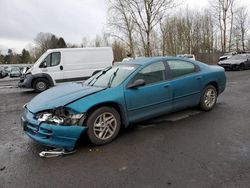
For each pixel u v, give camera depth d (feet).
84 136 14.46
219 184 9.84
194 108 20.81
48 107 13.28
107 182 10.32
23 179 10.78
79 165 11.87
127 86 15.21
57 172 11.30
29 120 13.61
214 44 157.58
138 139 14.79
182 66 18.43
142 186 9.91
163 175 10.64
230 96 26.50
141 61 17.21
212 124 16.97
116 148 13.65
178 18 146.72
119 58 148.46
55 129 12.67
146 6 89.71
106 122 14.34
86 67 42.65
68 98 13.82
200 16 157.07
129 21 97.96
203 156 12.27
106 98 14.14
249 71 59.36
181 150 13.06
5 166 12.02
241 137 14.55
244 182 9.93
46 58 39.99
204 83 19.36
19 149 14.07
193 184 9.90
